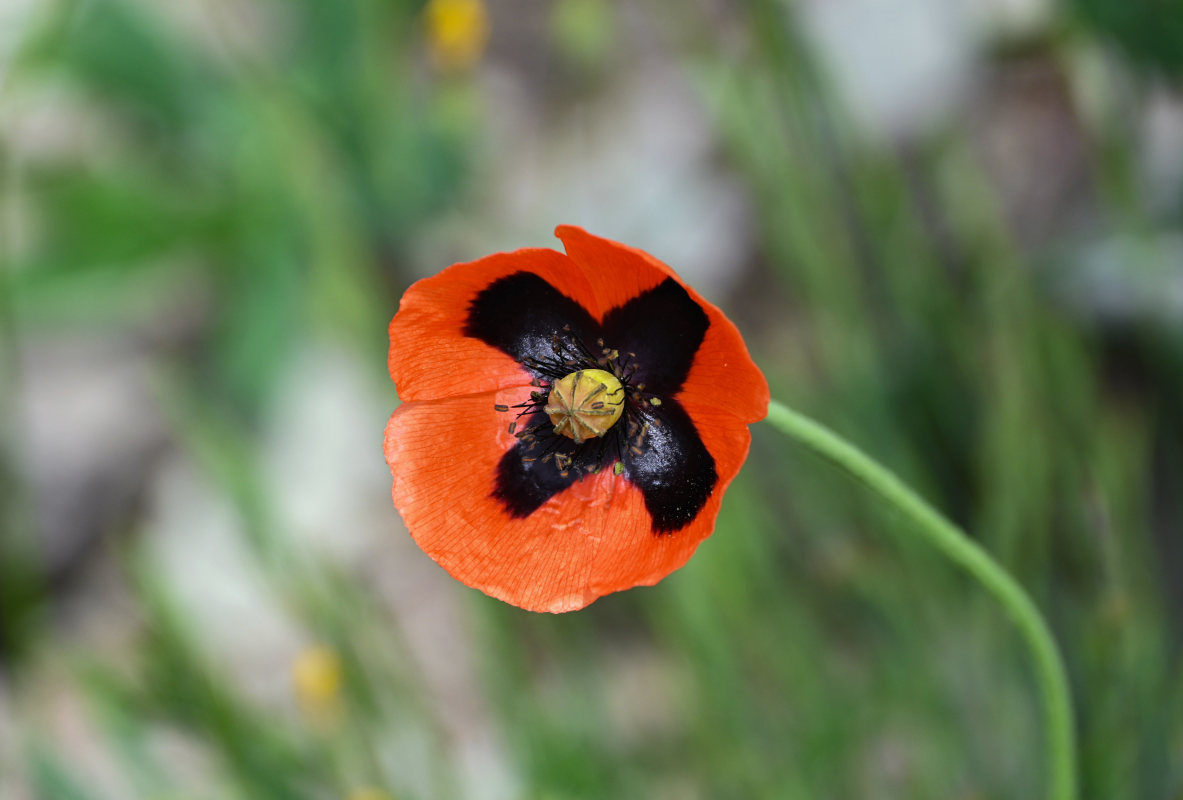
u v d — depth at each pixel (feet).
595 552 1.21
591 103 2.06
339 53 2.06
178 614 1.48
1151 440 1.56
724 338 1.16
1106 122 1.54
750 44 1.57
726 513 1.47
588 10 1.95
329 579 1.48
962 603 1.51
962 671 1.49
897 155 1.92
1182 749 1.43
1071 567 1.50
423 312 1.21
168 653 1.44
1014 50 1.95
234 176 2.03
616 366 1.22
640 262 1.18
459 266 1.19
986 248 1.60
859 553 1.51
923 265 1.57
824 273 1.51
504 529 1.22
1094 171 1.73
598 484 1.22
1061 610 1.47
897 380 1.59
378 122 2.05
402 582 2.06
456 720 1.83
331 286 1.62
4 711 1.80
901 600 1.48
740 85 1.54
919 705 1.47
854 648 1.58
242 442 1.93
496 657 1.48
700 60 1.64
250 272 2.01
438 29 1.97
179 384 2.06
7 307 1.83
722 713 1.44
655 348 1.21
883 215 1.55
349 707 1.47
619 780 1.49
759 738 1.47
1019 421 1.44
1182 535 1.55
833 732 1.45
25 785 1.65
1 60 1.98
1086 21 1.51
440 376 1.22
